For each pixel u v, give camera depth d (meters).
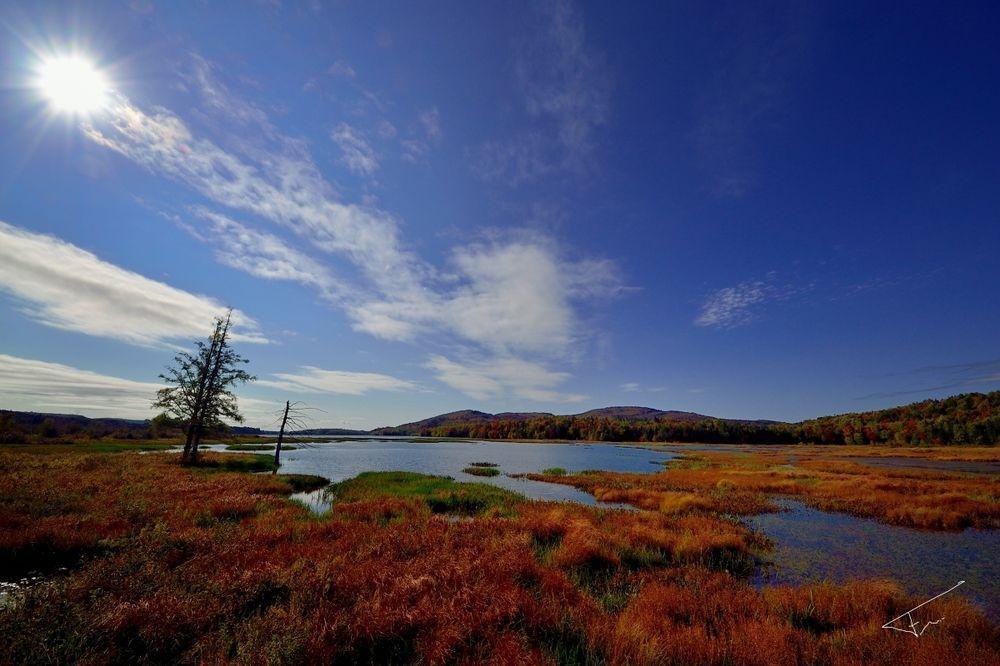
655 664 5.64
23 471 21.67
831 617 8.00
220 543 10.61
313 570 8.35
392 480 28.89
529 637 6.24
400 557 10.23
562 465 52.03
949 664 5.88
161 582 7.41
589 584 9.85
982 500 22.31
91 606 6.22
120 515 13.52
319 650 5.36
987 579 11.41
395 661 5.71
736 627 7.20
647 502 22.47
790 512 20.77
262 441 101.62
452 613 6.55
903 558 13.21
